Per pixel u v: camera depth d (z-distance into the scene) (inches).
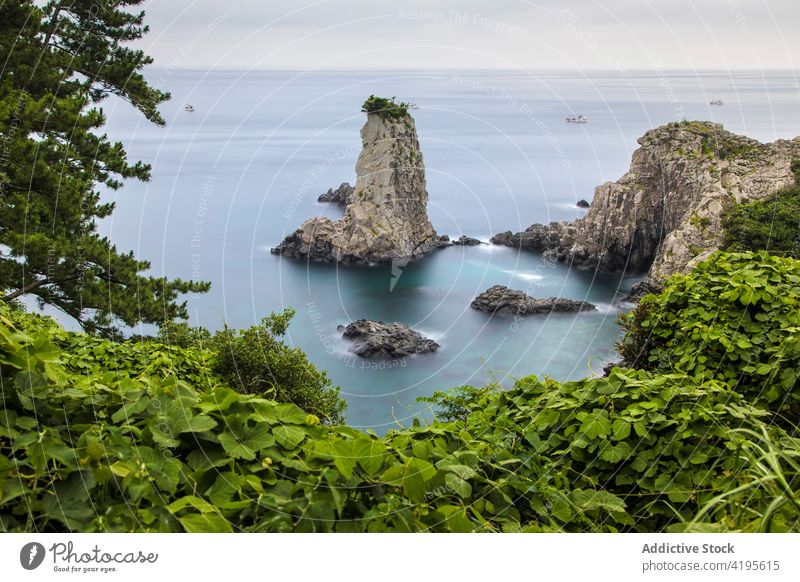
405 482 82.2
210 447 82.0
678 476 105.0
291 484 80.9
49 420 79.4
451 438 103.3
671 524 101.4
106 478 74.0
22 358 80.8
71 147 477.1
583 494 102.3
